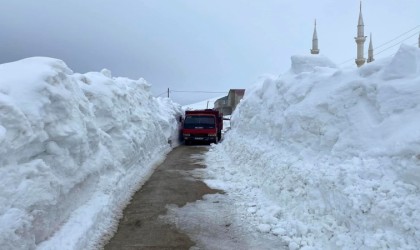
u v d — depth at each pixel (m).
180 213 6.91
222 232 5.88
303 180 6.24
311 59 9.85
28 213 3.94
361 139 5.72
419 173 4.16
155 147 14.23
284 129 8.48
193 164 12.90
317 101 7.35
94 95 8.48
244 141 11.95
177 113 24.38
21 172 4.02
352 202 4.61
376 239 4.02
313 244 5.06
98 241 5.38
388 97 5.69
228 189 8.73
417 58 5.98
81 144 5.72
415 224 3.79
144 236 5.71
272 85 11.33
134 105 11.81
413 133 4.63
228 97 47.53
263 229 5.82
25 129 4.16
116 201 7.31
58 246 4.48
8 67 5.19
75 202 5.75
